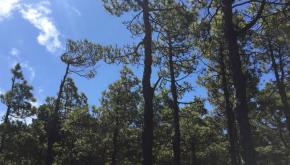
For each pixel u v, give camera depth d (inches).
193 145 1680.6
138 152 1784.0
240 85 599.8
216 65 1055.6
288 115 1162.0
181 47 964.6
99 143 1742.1
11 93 1861.5
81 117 1692.9
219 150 1905.8
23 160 1936.5
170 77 1099.3
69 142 1910.7
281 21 735.1
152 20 813.2
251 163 561.6
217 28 780.6
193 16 754.2
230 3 640.4
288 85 1247.5
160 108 1494.8
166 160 1728.6
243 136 576.4
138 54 858.8
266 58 979.3
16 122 1839.3
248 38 855.1
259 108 1245.1
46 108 1868.8
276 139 1843.0
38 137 1923.0
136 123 1680.6
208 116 1331.2
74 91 1729.8
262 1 634.2
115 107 1657.2
